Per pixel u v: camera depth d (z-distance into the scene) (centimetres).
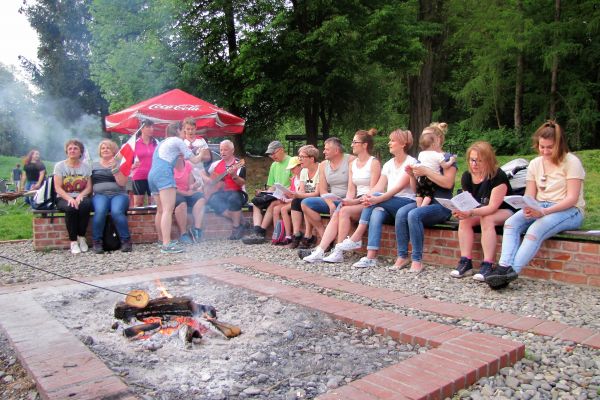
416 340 313
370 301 415
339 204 621
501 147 2244
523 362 285
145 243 756
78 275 537
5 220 1055
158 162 673
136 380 265
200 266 558
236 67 1592
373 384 246
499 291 446
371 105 1998
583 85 2127
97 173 699
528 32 2058
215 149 1108
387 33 1573
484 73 2316
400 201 570
